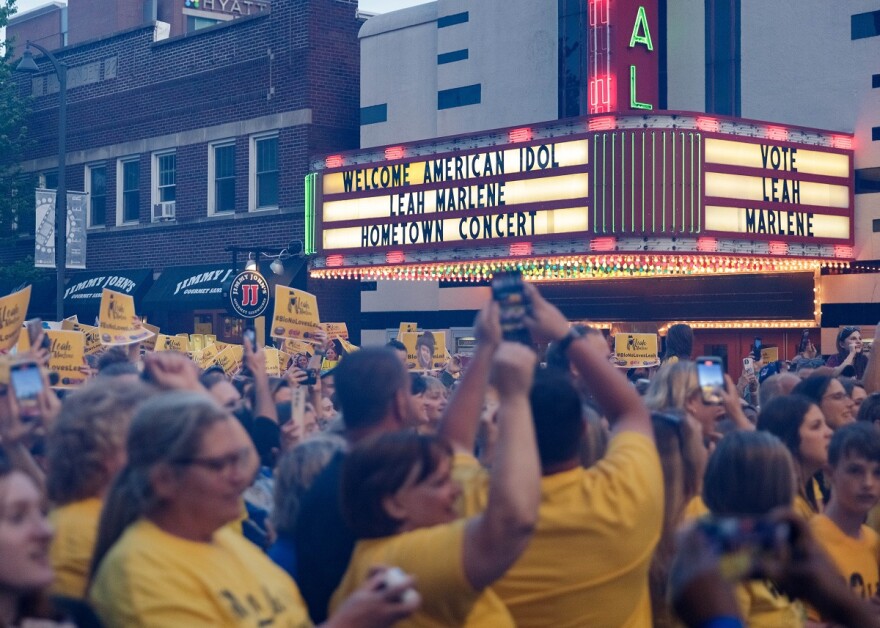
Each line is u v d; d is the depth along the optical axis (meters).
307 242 25.53
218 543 3.26
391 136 28.86
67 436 3.56
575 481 3.64
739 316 22.80
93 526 3.50
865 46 21.75
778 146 20.62
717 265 21.03
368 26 29.33
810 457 5.39
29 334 5.40
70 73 34.88
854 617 1.97
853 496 4.68
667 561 4.21
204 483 3.07
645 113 19.62
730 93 23.73
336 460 4.02
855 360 11.45
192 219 30.97
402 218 23.34
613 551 3.58
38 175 35.62
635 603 3.70
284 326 10.81
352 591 3.29
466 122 27.42
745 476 4.16
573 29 24.56
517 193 21.20
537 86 25.92
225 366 12.99
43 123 35.62
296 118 28.69
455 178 22.31
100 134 33.81
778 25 23.02
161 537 3.06
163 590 2.93
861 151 21.75
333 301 28.69
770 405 5.54
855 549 4.72
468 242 22.03
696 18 24.22
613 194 19.64
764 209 20.39
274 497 4.47
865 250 21.58
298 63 28.77
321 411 7.93
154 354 4.38
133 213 33.06
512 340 3.80
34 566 2.61
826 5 22.31
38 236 27.86
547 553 3.56
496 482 3.00
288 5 28.97
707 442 5.73
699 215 19.56
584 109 24.25
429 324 27.91
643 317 24.30
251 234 29.48
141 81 32.69
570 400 3.63
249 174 29.69
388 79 28.94
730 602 1.93
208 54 30.89
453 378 12.04
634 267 21.72
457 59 27.62
